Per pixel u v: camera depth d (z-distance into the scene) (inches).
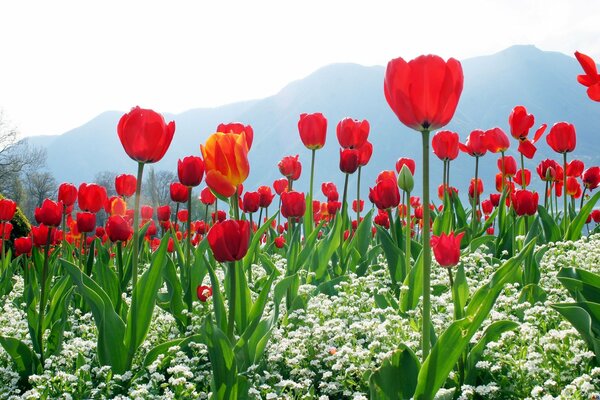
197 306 55.9
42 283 50.9
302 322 52.9
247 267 62.1
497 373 42.4
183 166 53.8
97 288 47.6
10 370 48.8
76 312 58.2
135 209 46.8
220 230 40.9
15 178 726.5
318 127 62.3
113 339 45.7
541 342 42.7
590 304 40.8
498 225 72.4
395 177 67.7
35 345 50.6
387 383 37.9
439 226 71.4
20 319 60.6
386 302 53.9
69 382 46.4
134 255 46.9
